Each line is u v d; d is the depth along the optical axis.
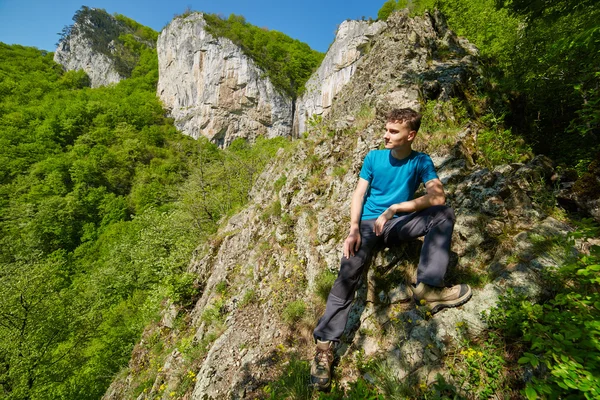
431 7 11.14
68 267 34.25
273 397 2.30
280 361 3.02
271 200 7.14
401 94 5.01
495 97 5.54
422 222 2.14
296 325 3.32
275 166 9.88
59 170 50.06
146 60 110.50
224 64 80.69
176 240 20.02
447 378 1.95
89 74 105.94
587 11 4.20
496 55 8.38
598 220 2.35
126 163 54.75
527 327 1.85
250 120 81.19
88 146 59.34
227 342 3.87
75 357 16.38
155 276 20.08
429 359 2.09
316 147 5.66
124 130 66.38
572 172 2.98
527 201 2.69
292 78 89.06
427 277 2.05
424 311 2.34
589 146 4.41
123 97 91.81
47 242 39.53
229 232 9.02
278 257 4.71
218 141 81.50
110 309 21.31
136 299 20.48
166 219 22.33
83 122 67.56
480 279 2.37
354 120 5.61
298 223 4.70
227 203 21.28
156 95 95.06
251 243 6.46
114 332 17.97
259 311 4.11
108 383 15.47
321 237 3.75
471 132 4.20
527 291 2.13
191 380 3.93
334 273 3.42
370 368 2.23
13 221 39.78
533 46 7.20
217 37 83.31
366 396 1.96
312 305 3.41
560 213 2.63
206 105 80.88
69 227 41.12
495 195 2.77
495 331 2.00
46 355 15.25
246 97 80.25
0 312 14.58
